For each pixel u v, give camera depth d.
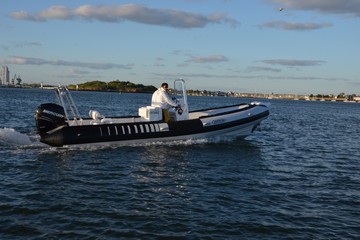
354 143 17.14
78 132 11.54
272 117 34.84
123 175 8.95
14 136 12.06
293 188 8.43
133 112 34.03
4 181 8.11
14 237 5.31
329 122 31.91
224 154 11.95
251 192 7.94
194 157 11.22
